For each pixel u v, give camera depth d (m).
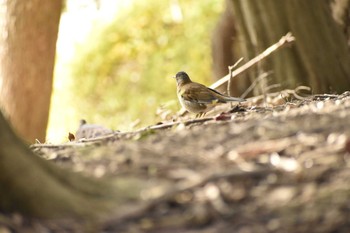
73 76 39.38
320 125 9.03
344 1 23.86
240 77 23.81
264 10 20.53
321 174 7.62
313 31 20.59
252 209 7.16
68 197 7.36
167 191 7.46
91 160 8.61
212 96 12.40
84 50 39.91
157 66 38.09
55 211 7.27
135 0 41.16
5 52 22.62
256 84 20.95
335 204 7.12
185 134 9.47
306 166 7.82
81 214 7.29
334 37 20.83
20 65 22.58
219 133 9.28
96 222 7.18
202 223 7.07
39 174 7.35
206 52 37.47
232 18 26.34
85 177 7.72
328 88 20.55
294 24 20.48
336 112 9.73
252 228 6.90
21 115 22.59
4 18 22.61
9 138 7.36
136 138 9.65
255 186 7.54
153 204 7.31
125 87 38.22
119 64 39.31
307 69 20.44
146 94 37.53
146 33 39.56
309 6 20.62
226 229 6.92
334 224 6.84
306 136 8.64
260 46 20.70
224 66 26.88
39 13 22.58
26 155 7.42
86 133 12.03
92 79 38.97
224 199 7.34
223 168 7.95
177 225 7.05
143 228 7.05
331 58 20.64
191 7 39.56
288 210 7.10
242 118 10.32
